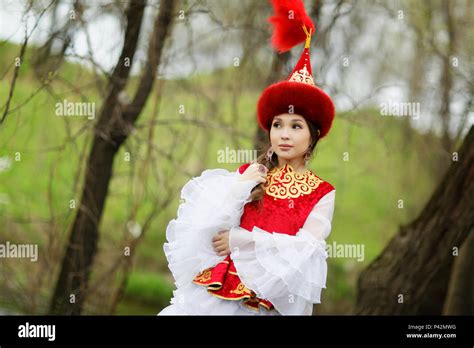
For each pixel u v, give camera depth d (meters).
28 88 4.68
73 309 4.67
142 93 4.60
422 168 6.02
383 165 6.36
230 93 5.40
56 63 4.23
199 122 4.84
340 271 7.17
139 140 4.70
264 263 2.33
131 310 6.88
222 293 2.43
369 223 7.80
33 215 5.61
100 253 5.04
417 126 5.58
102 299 4.94
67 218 4.69
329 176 6.96
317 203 2.49
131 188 4.81
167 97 5.18
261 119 2.62
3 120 3.98
